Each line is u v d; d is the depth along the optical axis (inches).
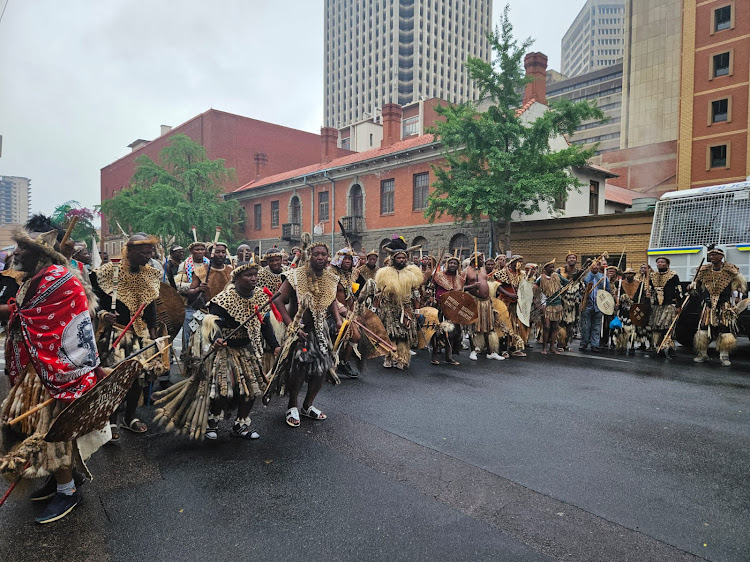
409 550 114.0
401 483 148.7
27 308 120.6
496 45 752.3
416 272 317.7
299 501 137.2
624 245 740.0
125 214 1272.1
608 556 112.3
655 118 2390.5
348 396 249.6
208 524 125.1
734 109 1355.8
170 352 237.1
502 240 893.8
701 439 188.2
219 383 171.2
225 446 178.7
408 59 4694.9
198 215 1248.2
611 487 147.2
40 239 123.9
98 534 120.6
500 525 125.3
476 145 761.0
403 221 1079.6
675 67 2338.8
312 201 1312.7
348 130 2893.7
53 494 138.4
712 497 141.3
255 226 1528.1
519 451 174.9
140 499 138.5
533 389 265.9
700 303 380.8
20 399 125.8
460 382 282.7
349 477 152.9
